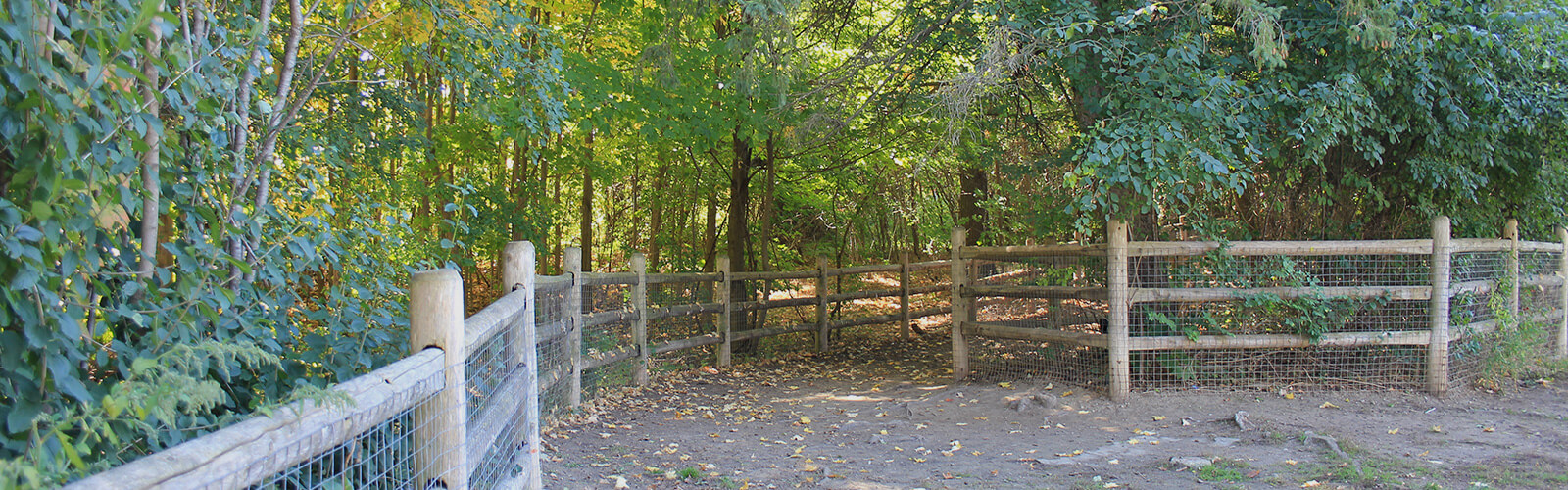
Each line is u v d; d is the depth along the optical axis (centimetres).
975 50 772
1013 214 1038
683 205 1387
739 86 738
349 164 643
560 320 652
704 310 924
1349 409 638
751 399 779
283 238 305
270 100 364
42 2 185
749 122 855
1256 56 598
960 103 678
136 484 125
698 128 823
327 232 333
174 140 253
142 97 208
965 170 1326
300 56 530
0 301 182
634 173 1474
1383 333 688
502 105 545
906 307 1217
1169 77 638
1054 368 745
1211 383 700
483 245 1040
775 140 1073
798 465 527
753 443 591
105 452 199
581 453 550
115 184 211
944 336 1241
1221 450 530
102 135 207
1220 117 621
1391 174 748
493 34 507
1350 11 608
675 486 479
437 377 235
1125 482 465
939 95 703
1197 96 630
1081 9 650
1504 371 741
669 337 891
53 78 185
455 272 247
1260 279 691
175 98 243
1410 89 664
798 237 1606
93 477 121
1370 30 594
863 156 1145
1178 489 449
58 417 176
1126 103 646
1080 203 637
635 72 823
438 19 472
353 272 370
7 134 183
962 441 588
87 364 231
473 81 506
